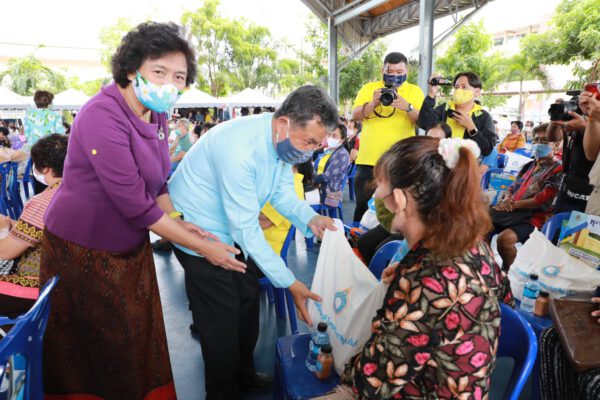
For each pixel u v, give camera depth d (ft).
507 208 9.00
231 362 5.17
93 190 4.05
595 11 29.43
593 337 3.89
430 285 2.61
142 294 4.67
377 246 7.82
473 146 2.71
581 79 30.48
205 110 48.67
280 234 7.18
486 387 2.68
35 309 2.94
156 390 5.08
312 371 4.17
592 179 6.32
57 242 4.26
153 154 4.36
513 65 43.11
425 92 18.01
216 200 4.81
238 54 80.07
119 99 3.95
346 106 56.85
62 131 16.80
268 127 4.48
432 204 2.72
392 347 2.68
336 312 4.36
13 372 2.79
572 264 5.48
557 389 4.56
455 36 44.24
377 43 55.06
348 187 21.33
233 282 5.05
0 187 13.57
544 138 9.45
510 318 3.68
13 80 80.38
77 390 4.70
